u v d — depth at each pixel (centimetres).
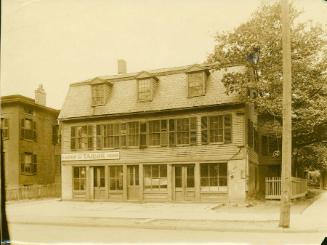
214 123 2572
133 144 2809
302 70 2280
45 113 3609
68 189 2986
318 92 2339
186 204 2494
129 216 1919
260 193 2998
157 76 2827
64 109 3047
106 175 2878
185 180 2639
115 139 2875
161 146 2716
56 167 3697
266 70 2294
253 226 1481
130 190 2809
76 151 2984
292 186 2438
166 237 1325
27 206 2567
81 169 2981
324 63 2288
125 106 2841
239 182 2467
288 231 1387
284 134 1434
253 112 2817
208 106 2556
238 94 2491
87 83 3058
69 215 2020
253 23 2317
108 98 2938
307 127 2336
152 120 2764
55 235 1438
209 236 1328
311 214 1794
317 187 4541
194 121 2633
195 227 1499
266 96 2341
